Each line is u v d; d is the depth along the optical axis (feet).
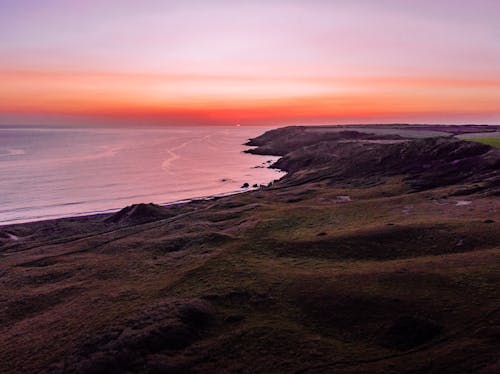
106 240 221.66
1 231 257.55
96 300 133.28
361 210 214.07
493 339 83.41
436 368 78.07
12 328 123.95
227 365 87.92
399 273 120.16
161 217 272.31
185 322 104.17
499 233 142.82
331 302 109.81
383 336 92.68
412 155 324.19
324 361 85.92
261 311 110.52
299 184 348.18
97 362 90.43
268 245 166.91
